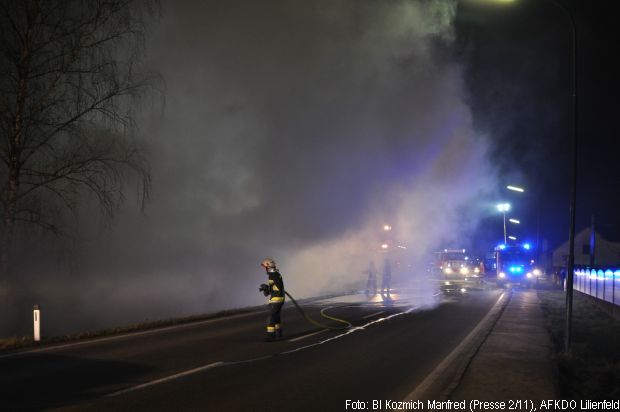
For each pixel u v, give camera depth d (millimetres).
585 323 16422
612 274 18266
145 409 6328
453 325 14562
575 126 11547
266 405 6531
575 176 11297
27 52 15297
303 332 13211
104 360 9430
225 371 8523
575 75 11648
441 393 6988
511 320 15430
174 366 8906
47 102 15859
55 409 6289
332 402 6668
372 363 9219
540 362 8867
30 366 8875
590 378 8859
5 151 15305
